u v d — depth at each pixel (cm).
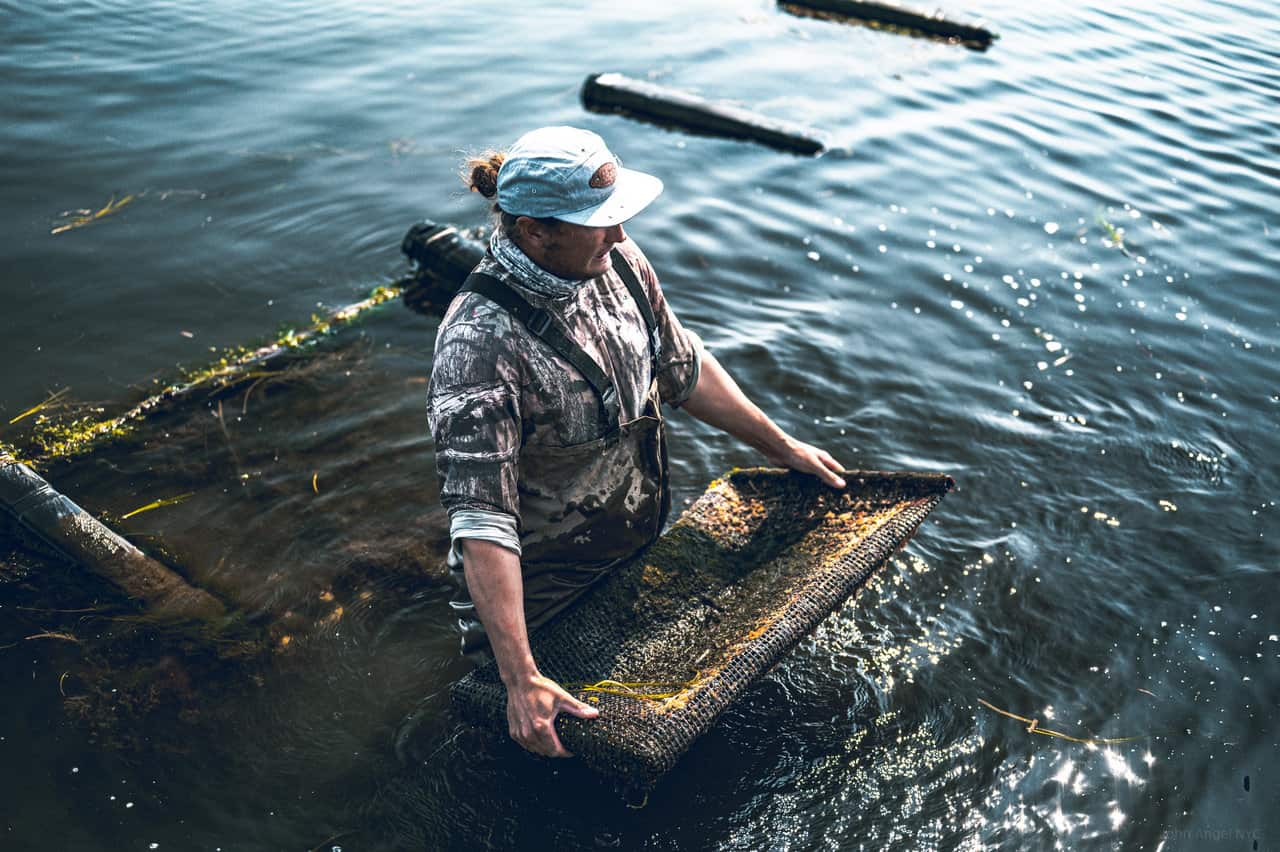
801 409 411
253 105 675
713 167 607
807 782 267
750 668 246
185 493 366
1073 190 584
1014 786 265
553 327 227
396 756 274
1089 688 294
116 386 420
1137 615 317
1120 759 273
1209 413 411
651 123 664
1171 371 436
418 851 250
